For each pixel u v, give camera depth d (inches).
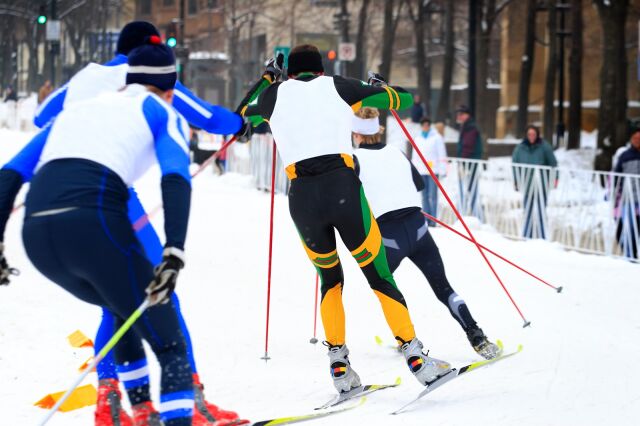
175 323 394.0
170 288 363.3
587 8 4224.9
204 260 1027.9
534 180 1382.9
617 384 598.2
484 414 521.7
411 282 944.9
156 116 397.7
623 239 1229.1
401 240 658.2
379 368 645.9
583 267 1097.4
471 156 1616.6
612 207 1246.9
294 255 1082.1
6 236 1067.9
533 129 1414.9
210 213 1423.5
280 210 1483.8
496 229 1475.1
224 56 6815.9
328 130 548.7
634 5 4047.7
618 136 2856.8
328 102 552.7
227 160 2234.3
